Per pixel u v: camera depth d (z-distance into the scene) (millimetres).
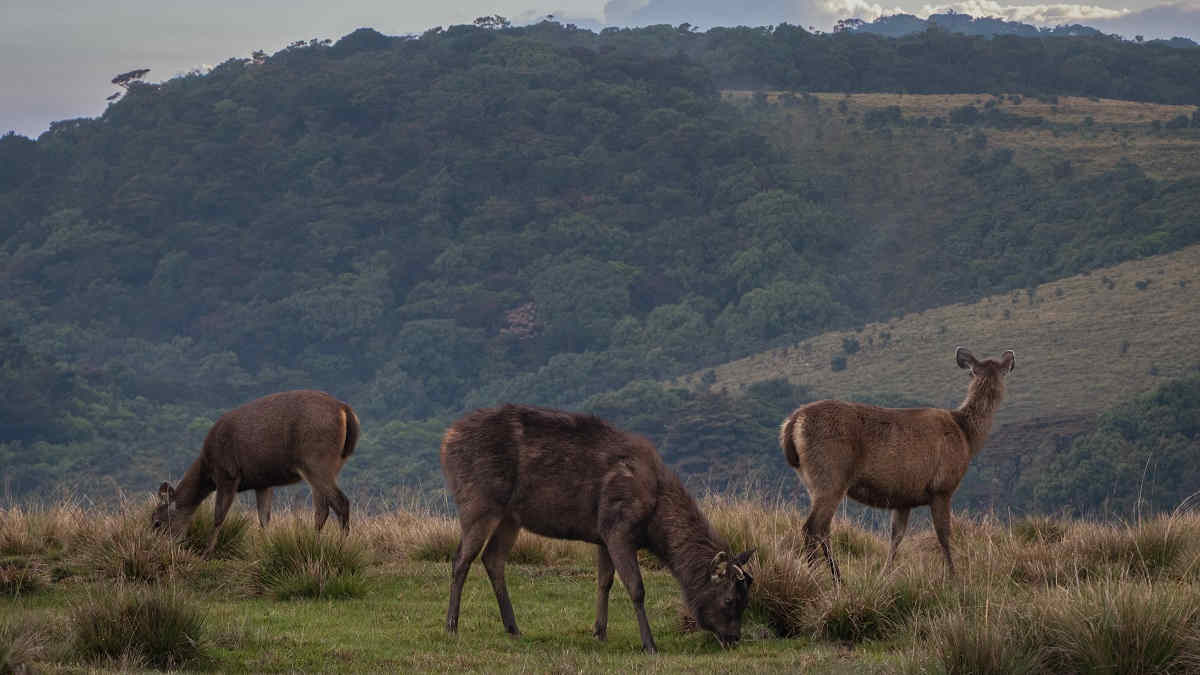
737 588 17094
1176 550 21453
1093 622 14992
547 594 21375
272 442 23438
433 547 24469
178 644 15750
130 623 15844
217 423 23719
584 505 17500
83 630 15812
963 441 21828
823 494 20922
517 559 24172
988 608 16469
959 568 21719
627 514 17281
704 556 17328
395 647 16906
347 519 23766
